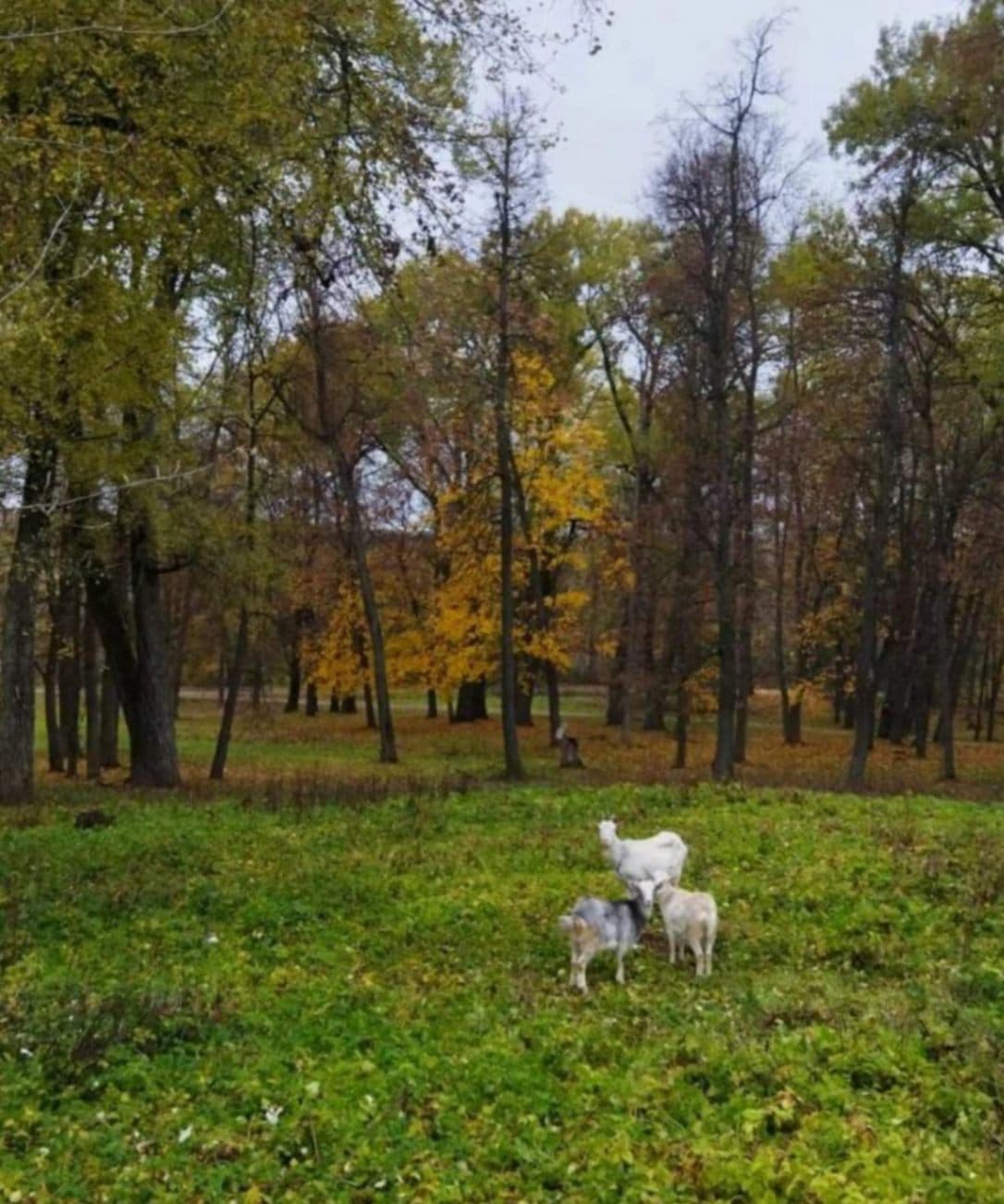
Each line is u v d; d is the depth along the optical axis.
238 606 26.05
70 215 11.62
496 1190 6.03
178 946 11.28
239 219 12.48
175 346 17.08
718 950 11.23
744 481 28.47
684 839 15.88
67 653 30.31
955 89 25.55
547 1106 7.07
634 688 35.22
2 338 10.34
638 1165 6.10
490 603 36.06
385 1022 8.86
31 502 17.50
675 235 27.00
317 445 29.36
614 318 35.66
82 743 44.94
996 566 28.61
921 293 27.55
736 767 31.75
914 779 29.03
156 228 11.89
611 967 10.76
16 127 9.78
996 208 26.84
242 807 19.30
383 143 11.55
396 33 11.37
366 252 12.25
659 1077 7.44
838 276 27.48
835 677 40.59
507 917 12.20
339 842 15.97
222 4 10.18
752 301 26.66
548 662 36.97
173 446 20.02
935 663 40.75
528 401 31.45
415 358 25.64
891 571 38.06
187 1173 6.38
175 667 38.12
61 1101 7.41
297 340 28.09
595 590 41.81
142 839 16.02
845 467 31.48
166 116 10.45
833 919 11.87
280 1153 6.59
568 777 28.28
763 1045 7.96
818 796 19.28
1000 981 9.45
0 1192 6.12
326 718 51.12
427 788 21.44
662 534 33.97
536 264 27.64
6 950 10.98
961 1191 5.77
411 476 38.22
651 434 36.19
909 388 28.16
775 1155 6.14
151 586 24.50
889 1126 6.57
